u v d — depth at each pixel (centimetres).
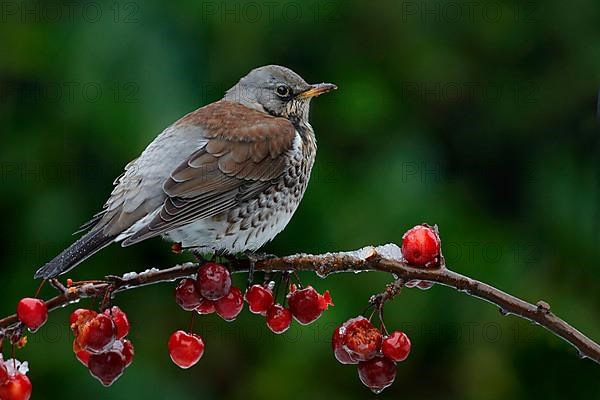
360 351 578
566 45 1212
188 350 605
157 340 1131
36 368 1088
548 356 1158
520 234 1182
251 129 774
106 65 1079
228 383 1150
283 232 1123
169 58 1085
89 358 601
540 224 1187
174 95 1078
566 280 1164
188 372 1136
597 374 1151
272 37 1130
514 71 1218
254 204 761
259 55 1131
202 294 600
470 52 1205
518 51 1216
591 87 1203
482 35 1192
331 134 1155
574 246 1170
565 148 1206
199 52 1102
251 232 767
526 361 1162
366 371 584
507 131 1220
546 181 1195
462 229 1143
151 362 1118
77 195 1111
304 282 1102
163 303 1140
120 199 729
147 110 1069
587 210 1178
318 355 1121
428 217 1127
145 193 726
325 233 1113
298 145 792
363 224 1110
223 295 604
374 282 1100
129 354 609
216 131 769
